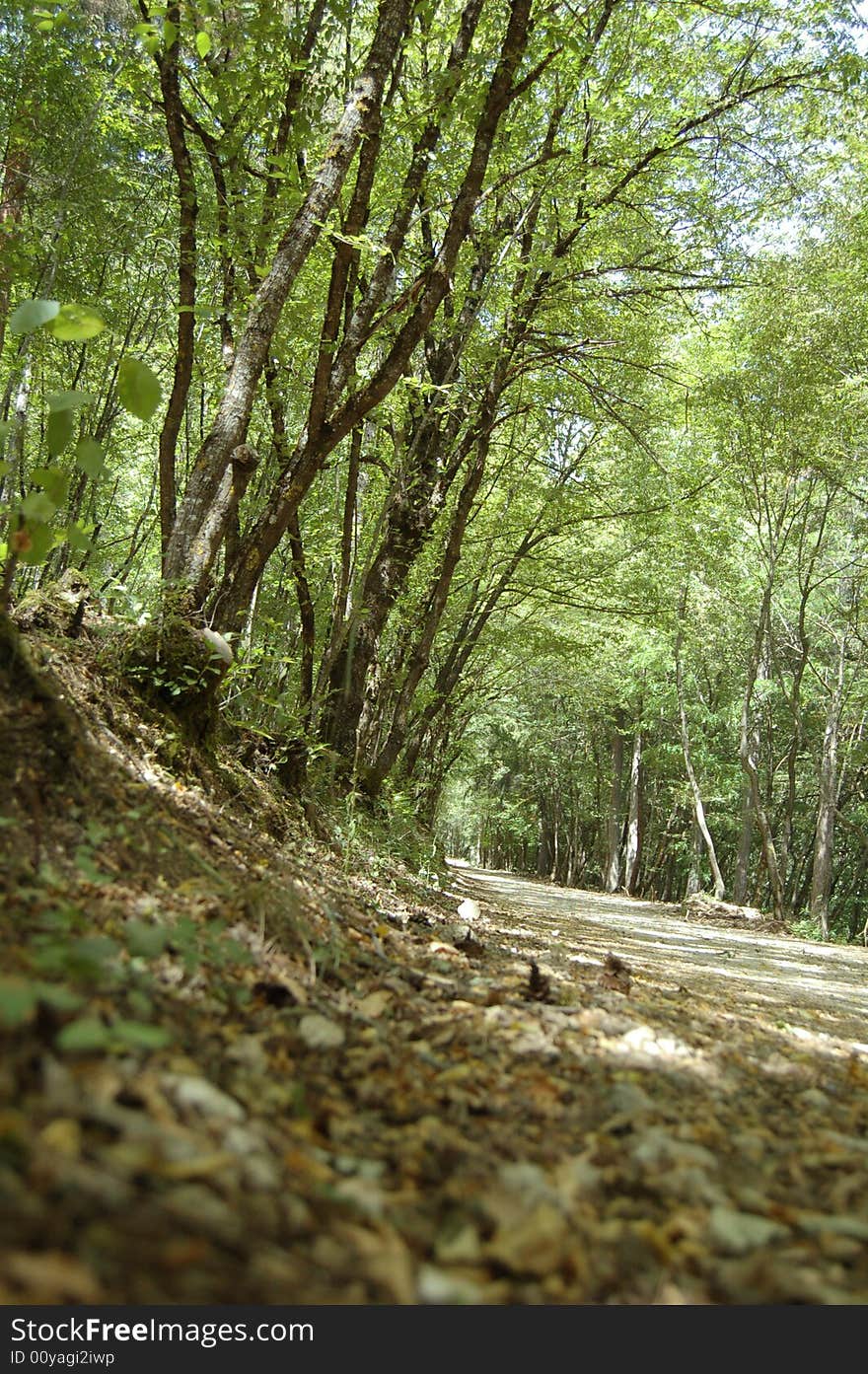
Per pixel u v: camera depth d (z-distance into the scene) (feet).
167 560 19.57
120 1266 4.54
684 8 36.91
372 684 42.16
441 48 29.35
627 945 33.27
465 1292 5.56
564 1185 7.22
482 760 160.35
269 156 20.06
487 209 39.45
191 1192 5.37
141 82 24.31
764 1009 20.10
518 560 61.05
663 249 41.39
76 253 38.45
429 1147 7.63
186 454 40.81
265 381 27.84
